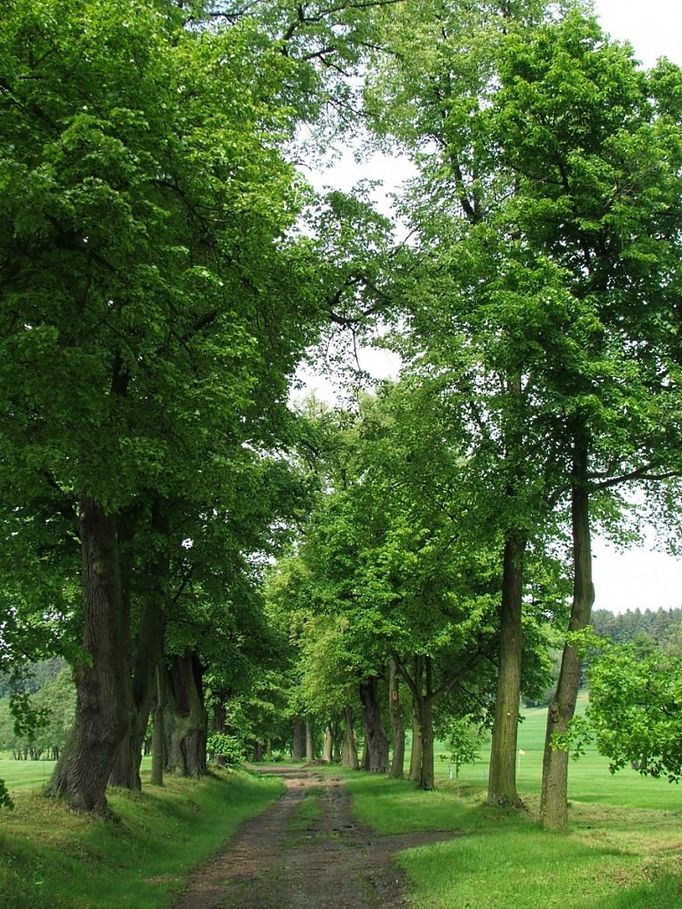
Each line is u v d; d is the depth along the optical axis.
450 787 35.06
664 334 15.66
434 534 25.06
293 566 42.16
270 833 20.50
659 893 8.62
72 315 9.35
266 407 16.50
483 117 16.89
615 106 15.68
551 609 29.53
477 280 17.72
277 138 11.73
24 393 9.48
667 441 15.81
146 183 9.42
